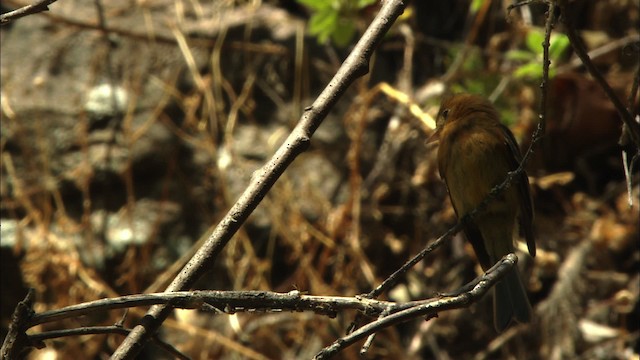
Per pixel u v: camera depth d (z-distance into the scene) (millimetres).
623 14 11836
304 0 9836
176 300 4520
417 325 10695
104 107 10695
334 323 10312
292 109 11234
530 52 11352
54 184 10344
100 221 10328
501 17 12039
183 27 11234
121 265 10242
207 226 10562
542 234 11133
